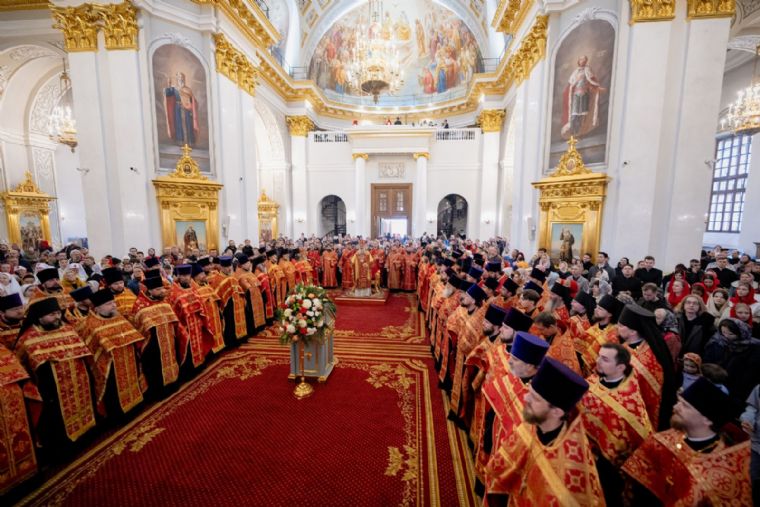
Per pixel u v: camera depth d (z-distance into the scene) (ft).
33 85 49.52
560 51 29.96
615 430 7.25
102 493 10.21
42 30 37.40
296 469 11.21
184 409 14.53
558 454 5.75
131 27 30.78
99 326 12.81
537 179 32.53
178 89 34.40
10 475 9.78
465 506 9.84
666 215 25.20
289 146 65.72
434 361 19.48
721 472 5.55
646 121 24.63
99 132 31.68
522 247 36.70
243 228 41.93
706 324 12.68
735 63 47.50
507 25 41.24
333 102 74.33
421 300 30.01
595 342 11.52
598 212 27.02
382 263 39.63
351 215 66.80
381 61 47.78
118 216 32.50
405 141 63.52
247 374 17.74
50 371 10.94
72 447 11.68
